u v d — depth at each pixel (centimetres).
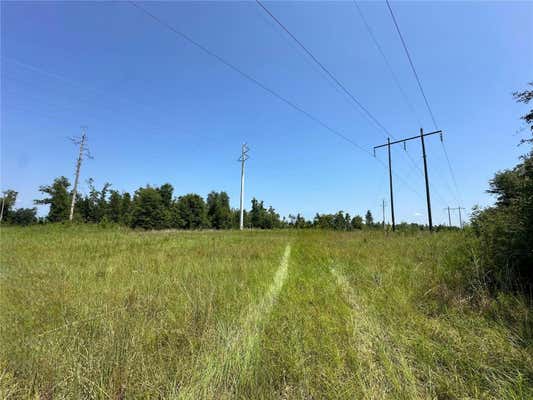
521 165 418
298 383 209
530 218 376
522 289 348
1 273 572
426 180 2105
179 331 286
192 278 514
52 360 231
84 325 300
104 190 4859
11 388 204
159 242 1273
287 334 281
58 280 501
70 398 196
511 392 189
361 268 583
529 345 241
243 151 3894
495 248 419
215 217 6144
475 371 213
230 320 315
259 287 450
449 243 710
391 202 2427
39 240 1327
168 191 5519
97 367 218
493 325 290
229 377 212
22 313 340
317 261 711
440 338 272
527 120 536
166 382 206
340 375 215
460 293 379
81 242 1213
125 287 457
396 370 217
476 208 548
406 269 536
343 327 296
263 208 6562
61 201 4044
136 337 267
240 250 971
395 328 294
